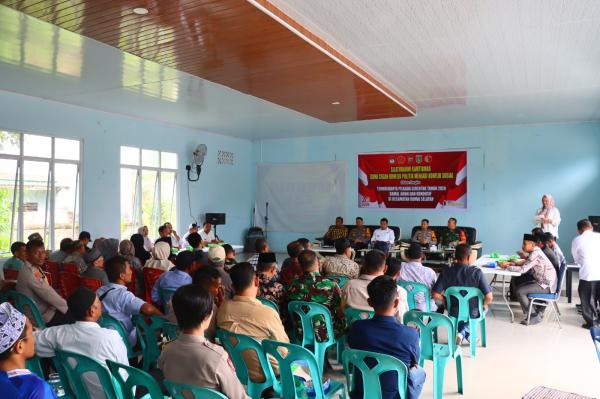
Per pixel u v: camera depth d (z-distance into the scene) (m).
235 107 8.12
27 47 4.90
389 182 11.35
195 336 2.00
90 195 8.12
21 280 3.84
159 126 9.71
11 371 1.44
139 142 9.20
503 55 4.99
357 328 2.53
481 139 10.46
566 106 7.98
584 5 3.66
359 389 2.52
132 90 6.82
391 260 3.95
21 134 7.08
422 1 3.58
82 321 2.32
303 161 12.27
